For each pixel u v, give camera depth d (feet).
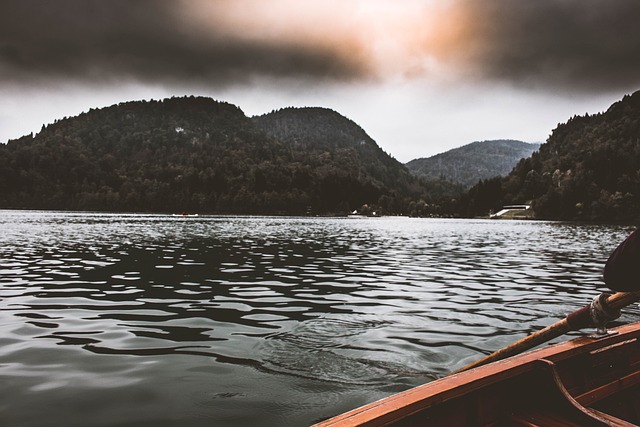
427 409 10.14
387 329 26.40
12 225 172.35
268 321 28.12
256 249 81.00
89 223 204.85
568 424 10.86
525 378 12.05
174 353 21.75
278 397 16.98
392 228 218.59
